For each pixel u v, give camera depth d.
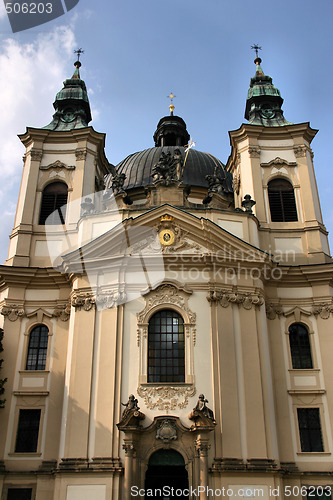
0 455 24.25
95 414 23.14
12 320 27.31
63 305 27.56
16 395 25.48
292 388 25.41
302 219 30.09
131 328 24.73
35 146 32.66
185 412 22.84
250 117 35.38
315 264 27.78
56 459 24.08
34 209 30.73
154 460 22.27
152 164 37.81
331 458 23.86
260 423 22.91
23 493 23.53
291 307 27.36
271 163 31.66
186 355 24.11
